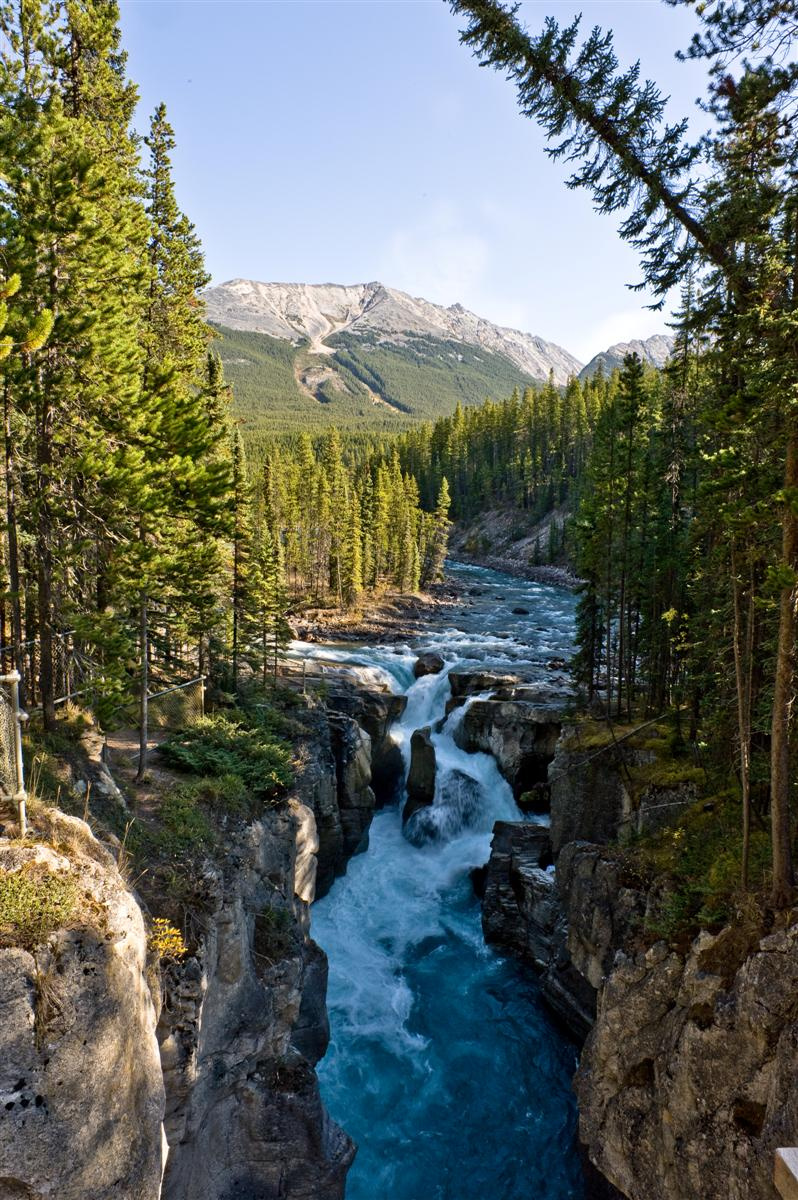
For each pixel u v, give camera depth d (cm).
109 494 1752
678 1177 1426
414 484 10538
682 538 2892
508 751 3716
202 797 1903
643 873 2023
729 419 1322
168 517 2066
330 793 3031
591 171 1138
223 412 3878
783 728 1398
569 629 7038
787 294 1192
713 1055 1395
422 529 10119
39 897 883
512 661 5338
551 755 3591
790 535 1327
